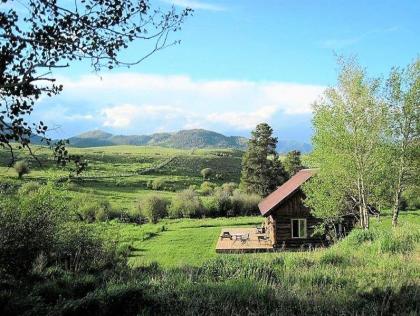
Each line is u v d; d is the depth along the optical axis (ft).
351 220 123.75
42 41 23.98
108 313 27.91
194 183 358.64
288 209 126.52
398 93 103.09
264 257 44.47
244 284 30.71
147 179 347.15
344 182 106.22
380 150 101.91
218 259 41.60
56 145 24.68
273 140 285.43
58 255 46.34
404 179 106.63
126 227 170.40
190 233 157.38
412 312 24.04
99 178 331.36
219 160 479.82
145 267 45.32
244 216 221.87
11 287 34.68
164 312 27.22
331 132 104.78
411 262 39.29
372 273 34.55
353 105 103.65
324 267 39.47
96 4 25.27
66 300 30.68
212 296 28.27
